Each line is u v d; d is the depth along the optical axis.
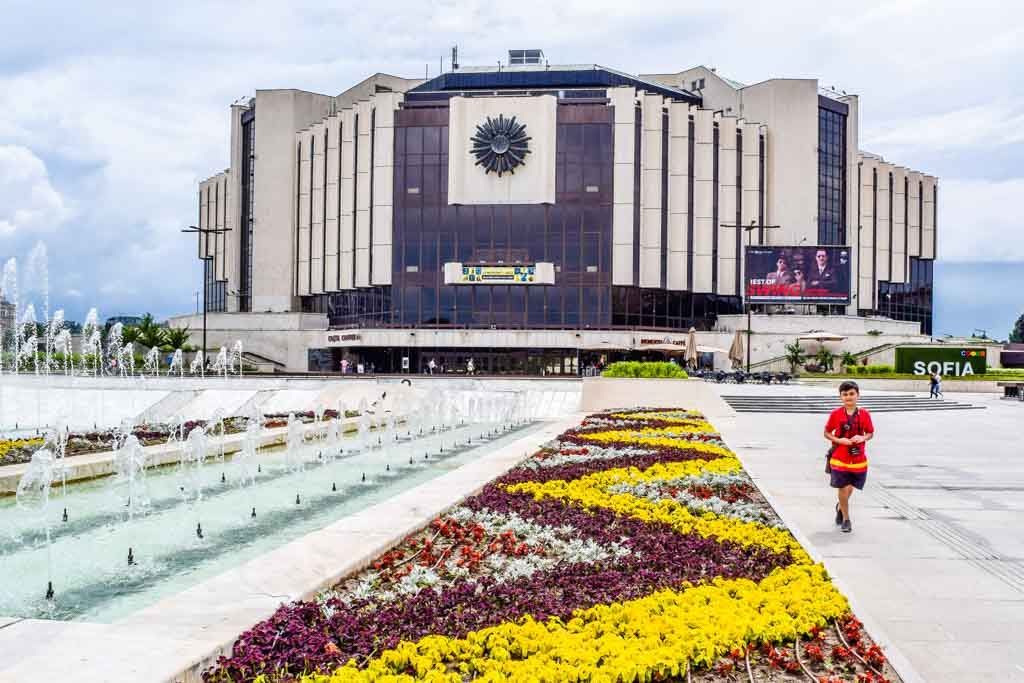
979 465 16.73
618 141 60.69
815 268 59.59
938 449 20.05
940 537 9.63
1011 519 10.79
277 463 18.09
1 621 5.96
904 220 78.88
